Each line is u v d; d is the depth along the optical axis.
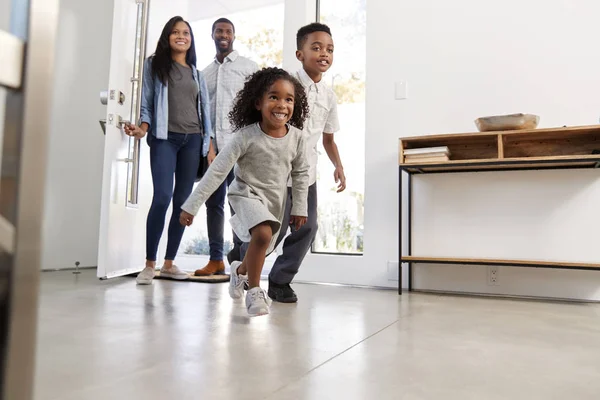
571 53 2.39
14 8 0.36
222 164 1.53
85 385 0.76
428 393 0.76
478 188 2.49
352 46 3.04
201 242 3.59
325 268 2.76
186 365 0.89
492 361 0.99
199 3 3.64
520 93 2.47
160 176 2.42
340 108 3.02
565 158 2.12
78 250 3.17
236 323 1.36
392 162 2.68
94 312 1.47
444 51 2.63
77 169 3.18
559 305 2.04
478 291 2.45
